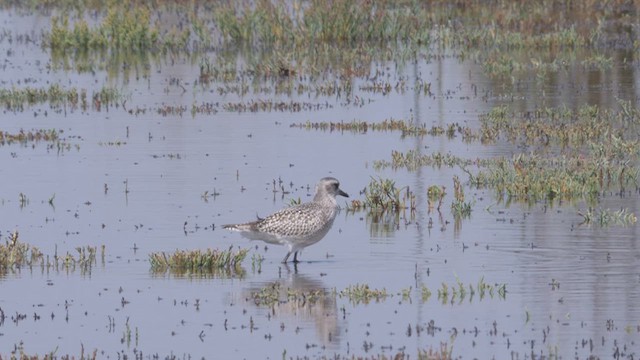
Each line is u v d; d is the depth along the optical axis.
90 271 14.73
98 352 11.89
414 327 12.48
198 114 25.59
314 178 19.58
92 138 23.22
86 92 28.20
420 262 14.84
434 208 17.59
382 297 13.48
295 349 11.87
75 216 17.41
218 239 16.12
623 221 16.55
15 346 12.10
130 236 16.30
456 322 12.59
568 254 14.97
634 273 14.09
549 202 17.88
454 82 28.72
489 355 11.56
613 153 20.62
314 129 23.81
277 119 24.86
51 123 24.84
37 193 18.86
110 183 19.45
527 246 15.38
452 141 22.44
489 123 23.72
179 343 12.12
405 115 25.05
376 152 21.59
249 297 13.62
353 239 16.05
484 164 20.25
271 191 18.73
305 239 14.84
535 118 24.19
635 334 12.08
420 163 20.55
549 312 12.80
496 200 18.02
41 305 13.45
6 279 14.45
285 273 14.55
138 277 14.48
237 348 11.92
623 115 23.98
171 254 15.28
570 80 28.47
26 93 27.44
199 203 18.05
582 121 23.55
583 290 13.49
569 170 19.16
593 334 12.10
